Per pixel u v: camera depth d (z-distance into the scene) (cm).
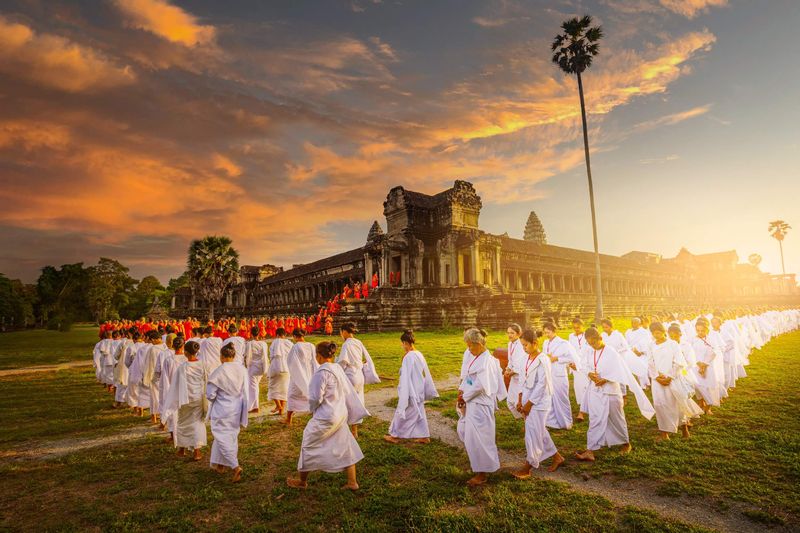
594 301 5931
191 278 5256
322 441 567
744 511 482
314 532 463
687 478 573
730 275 10419
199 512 515
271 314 6781
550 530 449
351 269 5578
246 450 741
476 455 565
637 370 1050
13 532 473
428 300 4022
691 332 1483
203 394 705
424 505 511
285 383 1017
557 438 770
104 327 2756
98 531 475
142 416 1019
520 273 5812
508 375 789
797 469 579
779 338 2547
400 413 764
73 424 943
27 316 8244
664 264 9288
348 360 832
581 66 3888
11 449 779
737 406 932
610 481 580
